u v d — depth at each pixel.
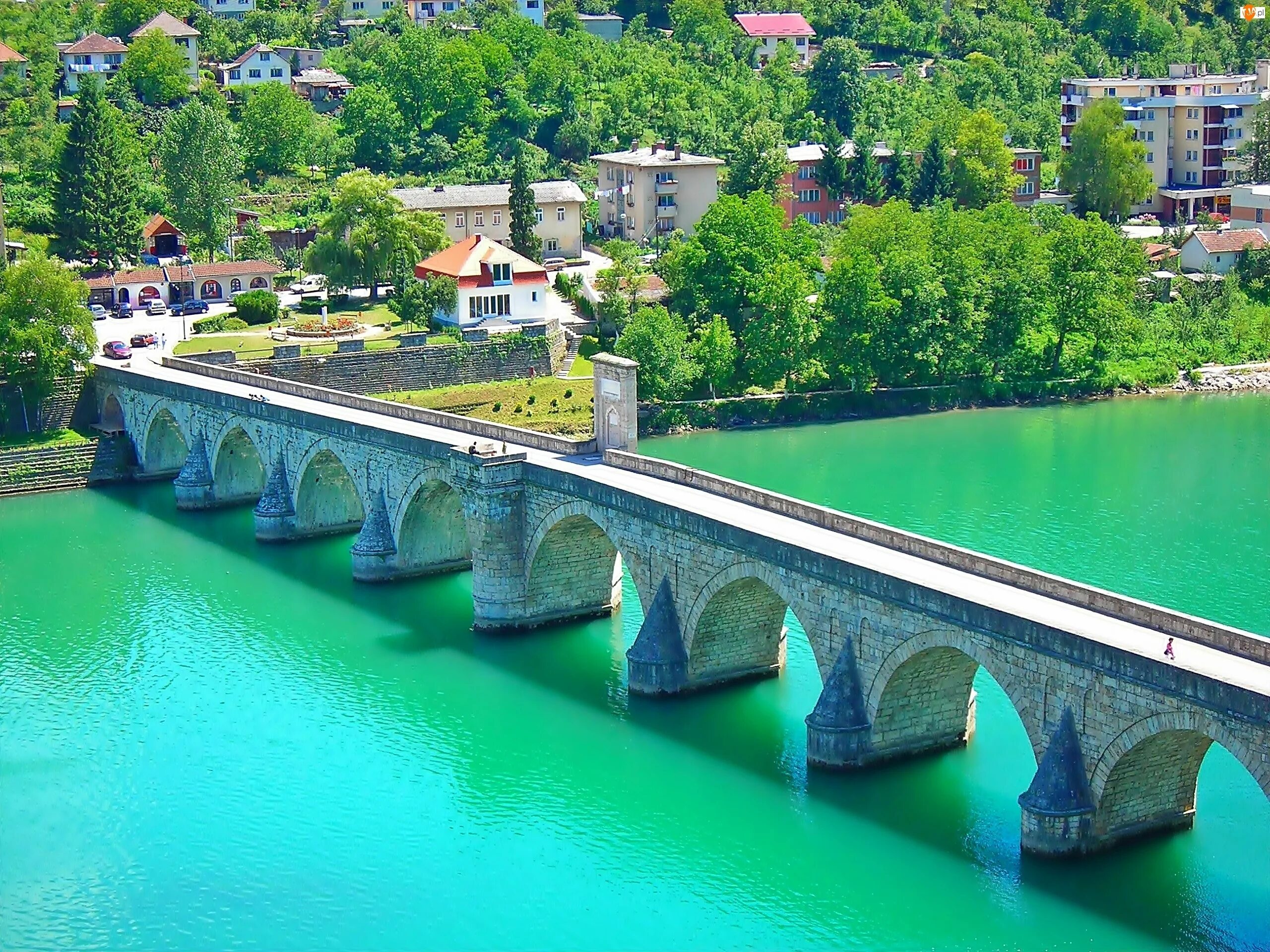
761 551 106.06
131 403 185.50
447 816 102.12
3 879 97.19
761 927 89.44
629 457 128.38
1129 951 84.38
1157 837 91.69
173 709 118.56
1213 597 133.00
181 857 99.06
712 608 113.06
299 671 124.44
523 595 130.75
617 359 131.38
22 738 114.56
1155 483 169.88
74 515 171.50
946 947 86.38
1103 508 160.38
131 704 119.69
